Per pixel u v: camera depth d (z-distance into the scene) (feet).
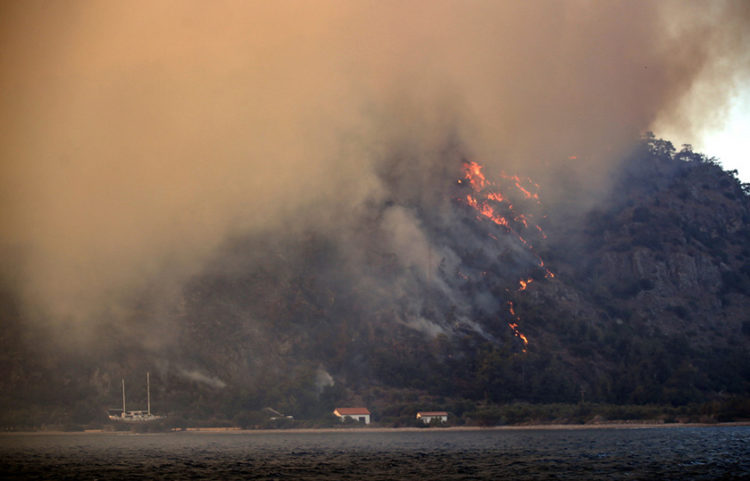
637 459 543.39
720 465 501.97
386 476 474.49
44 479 489.67
